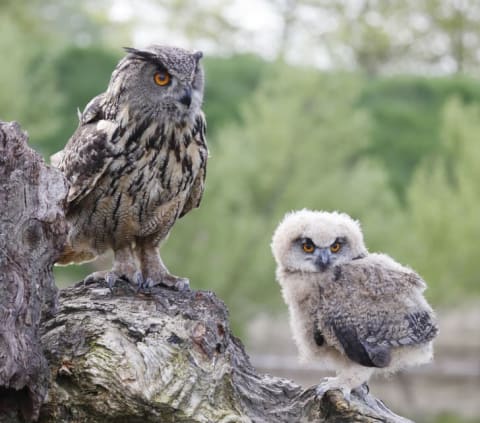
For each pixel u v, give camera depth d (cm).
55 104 1881
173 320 600
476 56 3597
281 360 1991
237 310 1602
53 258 552
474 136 1900
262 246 1577
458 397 2016
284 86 1688
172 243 1552
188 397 569
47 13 3562
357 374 659
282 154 1616
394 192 2525
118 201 652
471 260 1808
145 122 642
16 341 524
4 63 1762
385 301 697
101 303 613
